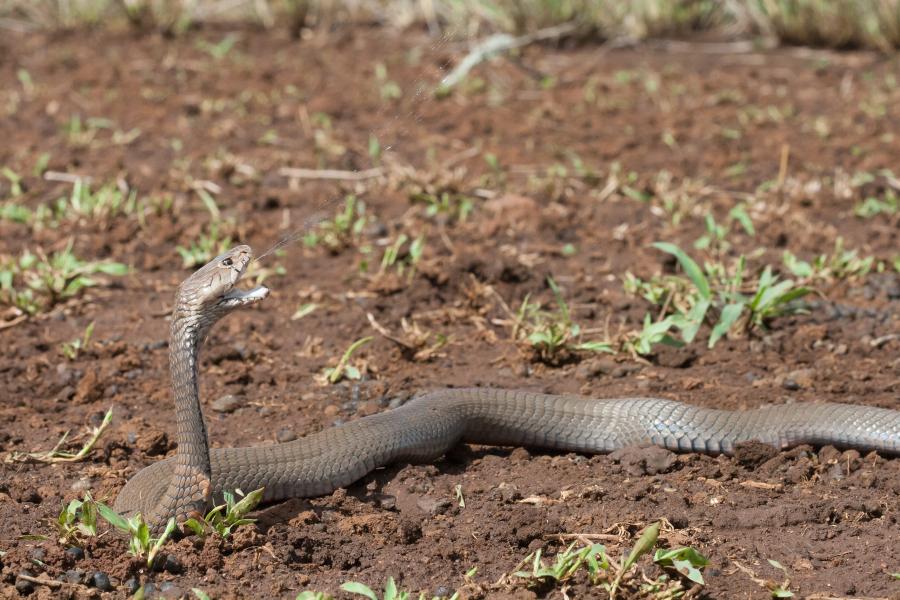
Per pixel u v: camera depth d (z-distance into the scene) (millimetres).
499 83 19641
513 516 7508
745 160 15766
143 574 6832
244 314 11227
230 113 17906
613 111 18062
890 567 7035
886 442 8484
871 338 10609
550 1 22078
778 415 8766
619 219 13797
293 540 7191
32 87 18984
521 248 12852
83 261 12438
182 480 7078
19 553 6938
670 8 22781
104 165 15328
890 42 21531
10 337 10695
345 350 10469
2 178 14875
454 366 10211
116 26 23188
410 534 7324
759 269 11734
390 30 23359
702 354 10383
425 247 12812
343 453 8055
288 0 23297
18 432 8953
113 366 10109
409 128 16797
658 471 8352
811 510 7660
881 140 16453
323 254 12773
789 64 20984
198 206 14023
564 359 10227
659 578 6738
